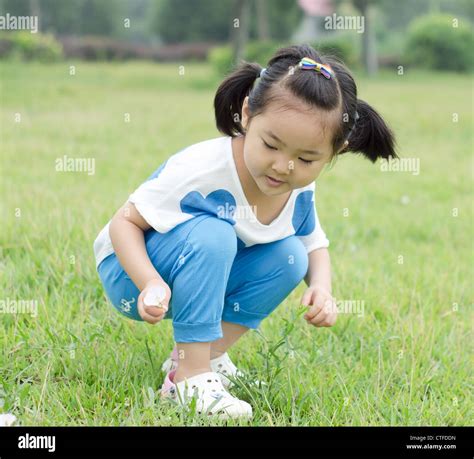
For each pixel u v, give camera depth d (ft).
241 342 8.37
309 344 8.48
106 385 7.14
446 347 8.80
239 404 6.61
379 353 8.01
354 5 71.82
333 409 6.94
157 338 8.21
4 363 7.53
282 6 90.58
